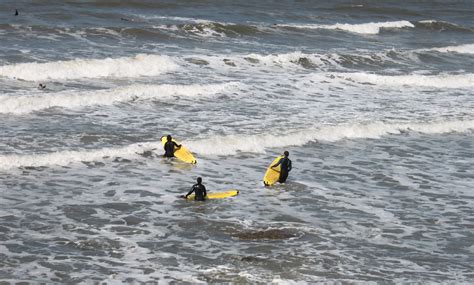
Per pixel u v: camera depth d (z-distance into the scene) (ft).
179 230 238.89
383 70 515.50
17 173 279.69
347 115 385.70
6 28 526.57
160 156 311.06
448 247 233.76
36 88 396.37
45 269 206.80
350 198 275.18
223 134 340.39
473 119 389.39
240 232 238.89
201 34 587.27
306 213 258.78
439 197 279.69
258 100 407.64
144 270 209.36
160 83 427.33
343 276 210.18
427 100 433.89
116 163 299.17
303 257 221.25
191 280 204.03
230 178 292.20
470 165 321.93
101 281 201.67
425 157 330.75
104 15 654.53
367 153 332.39
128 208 254.88
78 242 225.56
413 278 210.79
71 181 276.82
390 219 255.91
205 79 444.55
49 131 330.75
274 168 288.10
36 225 235.81
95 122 350.02
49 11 646.74
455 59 571.28
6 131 326.03
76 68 428.56
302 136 344.08
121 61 446.60
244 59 495.00
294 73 481.05
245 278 206.28
